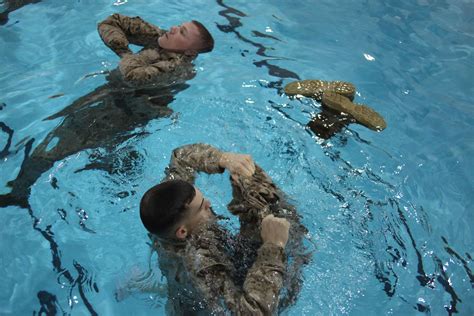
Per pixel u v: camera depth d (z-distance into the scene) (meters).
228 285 2.06
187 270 2.14
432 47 4.25
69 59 3.86
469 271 2.56
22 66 3.79
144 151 3.04
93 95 3.43
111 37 3.47
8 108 3.36
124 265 2.51
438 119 3.50
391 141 3.26
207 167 2.47
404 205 2.85
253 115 3.33
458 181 3.04
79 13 4.42
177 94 3.46
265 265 2.03
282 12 4.60
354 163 3.06
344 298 2.38
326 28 4.41
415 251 2.62
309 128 3.27
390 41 4.29
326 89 3.53
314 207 2.78
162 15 4.44
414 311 2.37
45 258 2.55
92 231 2.66
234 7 4.63
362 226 2.70
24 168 2.95
